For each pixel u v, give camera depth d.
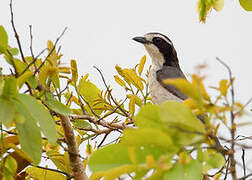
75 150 9.52
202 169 5.16
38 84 8.54
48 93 8.39
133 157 5.12
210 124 5.27
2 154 7.79
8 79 6.58
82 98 11.32
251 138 6.86
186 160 5.14
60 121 9.80
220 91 5.28
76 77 10.03
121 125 11.07
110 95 11.46
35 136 6.86
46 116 6.84
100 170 5.23
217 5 8.09
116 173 5.29
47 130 6.80
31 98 6.79
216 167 5.34
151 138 5.14
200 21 8.20
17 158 8.52
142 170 5.27
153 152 5.21
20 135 6.82
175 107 5.29
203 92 5.30
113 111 11.26
